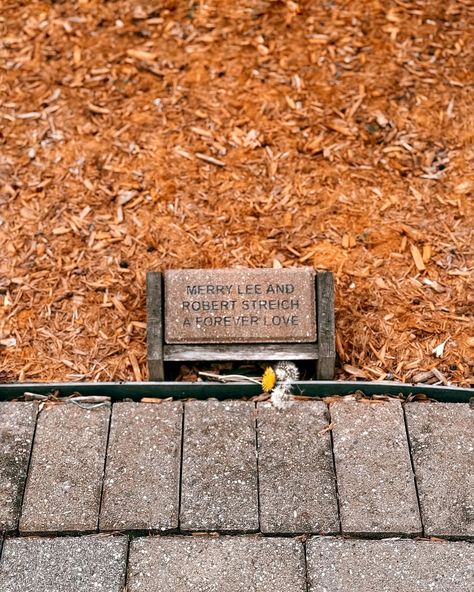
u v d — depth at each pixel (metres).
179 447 1.34
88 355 1.43
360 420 1.36
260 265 1.52
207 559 1.25
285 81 1.72
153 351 1.36
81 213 1.57
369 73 1.73
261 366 1.42
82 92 1.72
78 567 1.24
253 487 1.31
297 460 1.33
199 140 1.65
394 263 1.52
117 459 1.33
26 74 1.74
